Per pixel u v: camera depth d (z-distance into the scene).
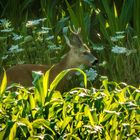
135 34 13.95
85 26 13.81
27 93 7.36
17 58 13.58
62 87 12.51
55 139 6.86
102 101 7.38
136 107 7.30
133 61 13.27
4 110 7.12
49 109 7.12
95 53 13.98
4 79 7.42
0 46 14.02
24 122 6.69
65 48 14.02
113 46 13.55
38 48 13.79
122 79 13.00
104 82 7.78
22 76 11.98
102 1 13.95
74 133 7.02
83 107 7.18
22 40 14.02
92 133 6.97
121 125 7.18
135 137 7.04
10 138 6.55
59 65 12.55
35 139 6.69
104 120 7.10
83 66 12.59
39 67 12.24
